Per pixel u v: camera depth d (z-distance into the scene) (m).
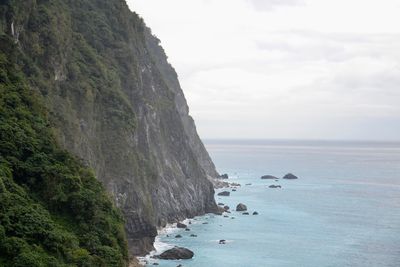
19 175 52.41
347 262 87.88
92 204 54.84
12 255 42.66
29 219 46.31
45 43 76.12
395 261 89.12
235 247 95.94
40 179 53.19
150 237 90.88
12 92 59.19
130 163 89.56
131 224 86.44
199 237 103.88
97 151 84.00
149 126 117.31
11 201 47.09
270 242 100.62
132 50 113.88
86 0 109.06
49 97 73.12
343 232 111.56
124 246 58.69
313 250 95.38
